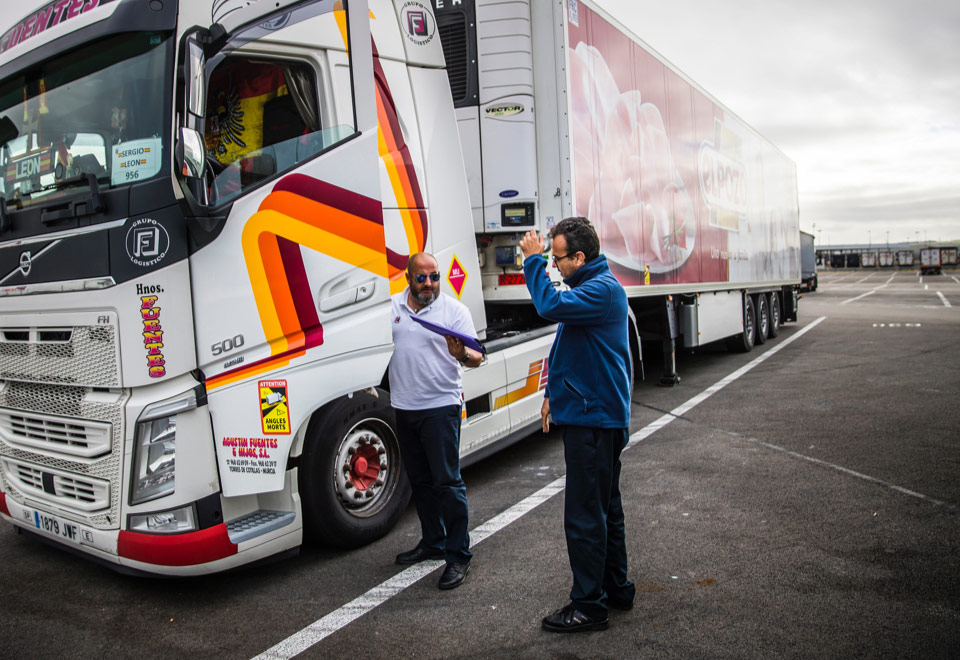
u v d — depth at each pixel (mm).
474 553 4133
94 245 3342
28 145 3658
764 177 13891
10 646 3232
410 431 3859
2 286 3807
